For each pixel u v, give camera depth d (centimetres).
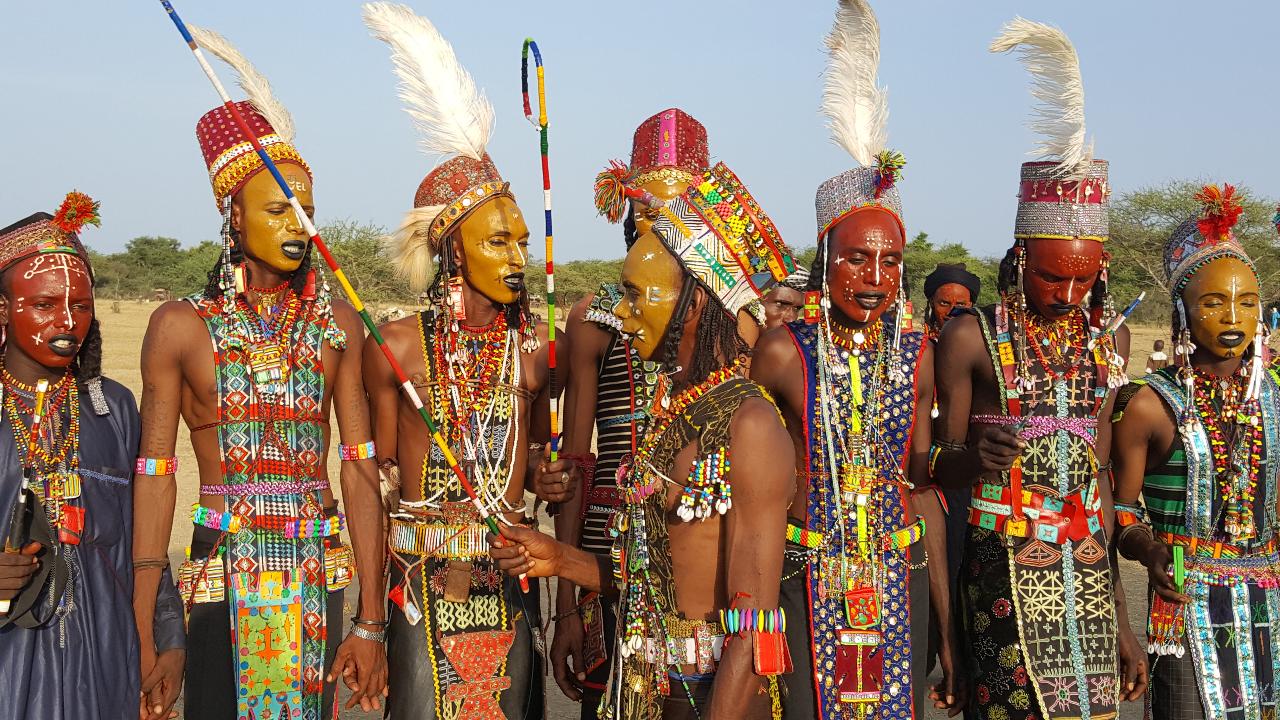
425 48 427
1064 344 422
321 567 403
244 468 393
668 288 285
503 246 414
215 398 391
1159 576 432
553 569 326
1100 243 410
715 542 277
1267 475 433
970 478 398
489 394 421
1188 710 432
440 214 415
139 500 381
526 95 343
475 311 426
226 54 401
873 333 379
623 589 298
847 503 367
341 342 406
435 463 415
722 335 286
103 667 355
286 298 405
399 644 414
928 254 4638
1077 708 406
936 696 437
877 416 372
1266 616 435
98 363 369
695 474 272
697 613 280
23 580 330
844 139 384
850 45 393
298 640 396
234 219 396
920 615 377
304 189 395
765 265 292
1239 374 437
